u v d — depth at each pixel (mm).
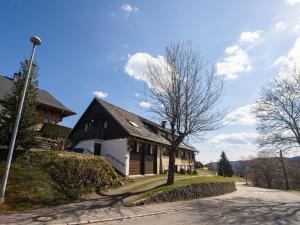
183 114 21469
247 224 11336
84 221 10281
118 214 11984
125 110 35250
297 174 65750
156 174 31031
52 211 11922
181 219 11898
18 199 12836
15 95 16906
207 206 16719
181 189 19594
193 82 21734
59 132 24594
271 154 27969
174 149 21234
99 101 30625
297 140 26000
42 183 14984
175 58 22156
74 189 16562
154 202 16328
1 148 15945
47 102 28984
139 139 28531
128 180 23125
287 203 20703
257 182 74312
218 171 79562
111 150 27484
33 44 14125
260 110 27641
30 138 16641
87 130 30000
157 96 22000
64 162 17594
